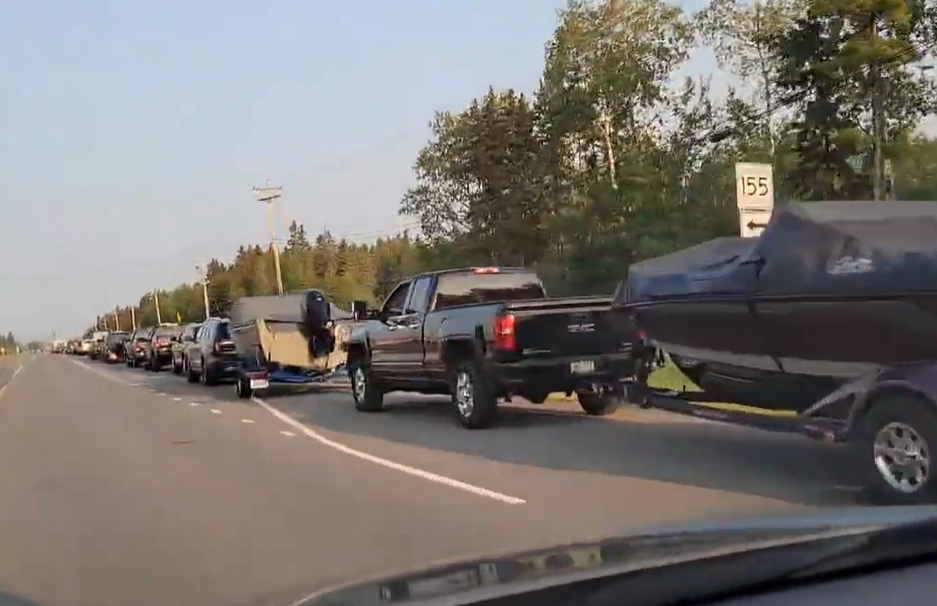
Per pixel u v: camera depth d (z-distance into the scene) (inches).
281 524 314.0
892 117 1200.8
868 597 120.2
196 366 1168.8
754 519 156.5
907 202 339.0
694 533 147.8
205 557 276.7
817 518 152.7
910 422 281.6
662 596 119.9
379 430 553.9
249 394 865.5
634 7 1573.6
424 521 304.8
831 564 127.3
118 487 407.2
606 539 150.9
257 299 909.8
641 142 1566.2
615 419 530.3
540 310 496.4
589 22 1590.8
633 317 405.7
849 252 304.8
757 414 345.7
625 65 1551.4
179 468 451.5
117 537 311.3
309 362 866.1
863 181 1147.9
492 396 516.4
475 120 1950.1
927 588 122.6
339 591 136.3
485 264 1883.6
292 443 519.8
